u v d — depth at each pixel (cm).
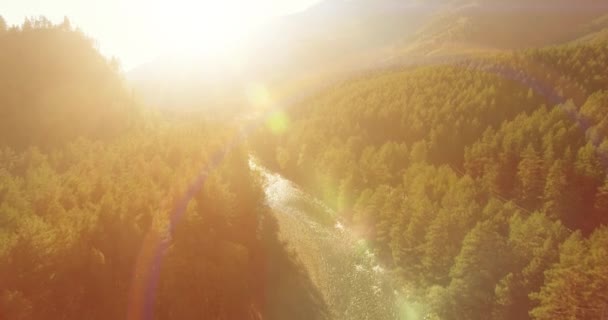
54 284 3728
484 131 9544
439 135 9775
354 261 6769
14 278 3441
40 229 3800
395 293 5809
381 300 5694
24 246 3575
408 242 6141
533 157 7081
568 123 8406
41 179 5453
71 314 3778
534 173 7025
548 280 4291
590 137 7625
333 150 10406
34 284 3556
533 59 12988
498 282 4722
